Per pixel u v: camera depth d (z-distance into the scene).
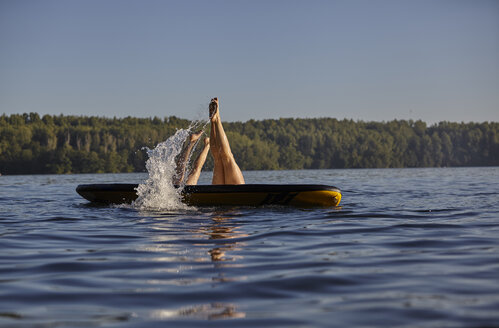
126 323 2.38
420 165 129.50
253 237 4.73
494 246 4.22
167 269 3.43
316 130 140.88
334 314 2.48
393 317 2.41
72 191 13.63
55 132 99.56
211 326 2.33
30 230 5.29
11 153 89.75
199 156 7.73
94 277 3.25
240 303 2.68
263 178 29.30
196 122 7.73
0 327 2.32
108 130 102.56
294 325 2.33
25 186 18.17
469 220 5.90
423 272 3.32
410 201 8.70
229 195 7.16
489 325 2.27
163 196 7.33
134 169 95.81
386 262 3.63
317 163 119.94
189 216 6.32
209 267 3.48
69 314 2.52
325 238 4.69
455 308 2.53
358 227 5.36
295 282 3.08
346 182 19.70
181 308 2.60
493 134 129.00
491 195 10.31
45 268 3.53
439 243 4.40
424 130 137.12
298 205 7.35
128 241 4.58
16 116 117.88
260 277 3.20
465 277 3.17
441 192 11.56
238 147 101.56
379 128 143.00
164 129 104.38
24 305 2.67
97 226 5.55
